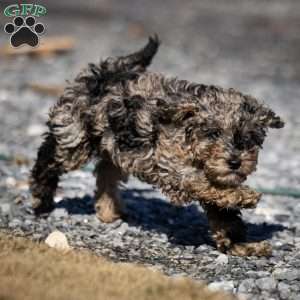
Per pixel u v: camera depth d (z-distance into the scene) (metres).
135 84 15.90
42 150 17.09
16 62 48.66
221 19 77.81
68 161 16.77
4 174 21.97
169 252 15.22
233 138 14.22
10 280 11.43
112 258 14.41
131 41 60.25
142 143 15.14
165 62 50.94
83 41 58.00
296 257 15.14
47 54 50.72
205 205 15.08
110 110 15.70
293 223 17.98
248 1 88.31
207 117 14.30
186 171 14.55
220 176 14.19
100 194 17.36
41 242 14.30
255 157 14.48
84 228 16.66
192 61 52.69
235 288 13.02
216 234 15.12
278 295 12.78
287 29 71.56
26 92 39.31
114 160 15.78
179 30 69.25
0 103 36.09
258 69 51.66
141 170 15.26
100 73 16.56
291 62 55.41
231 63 53.41
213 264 14.52
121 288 11.52
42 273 11.86
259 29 71.31
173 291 11.73
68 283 11.55
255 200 14.50
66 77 43.84
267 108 14.95
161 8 86.00
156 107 15.02
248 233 16.86
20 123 31.86
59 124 16.53
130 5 87.81
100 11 80.69
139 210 18.52
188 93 15.16
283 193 21.88
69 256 13.01
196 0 91.31
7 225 16.25
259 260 14.84
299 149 29.86
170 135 14.69
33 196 17.42
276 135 32.28
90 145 16.62
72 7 81.31
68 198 19.17
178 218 18.03
